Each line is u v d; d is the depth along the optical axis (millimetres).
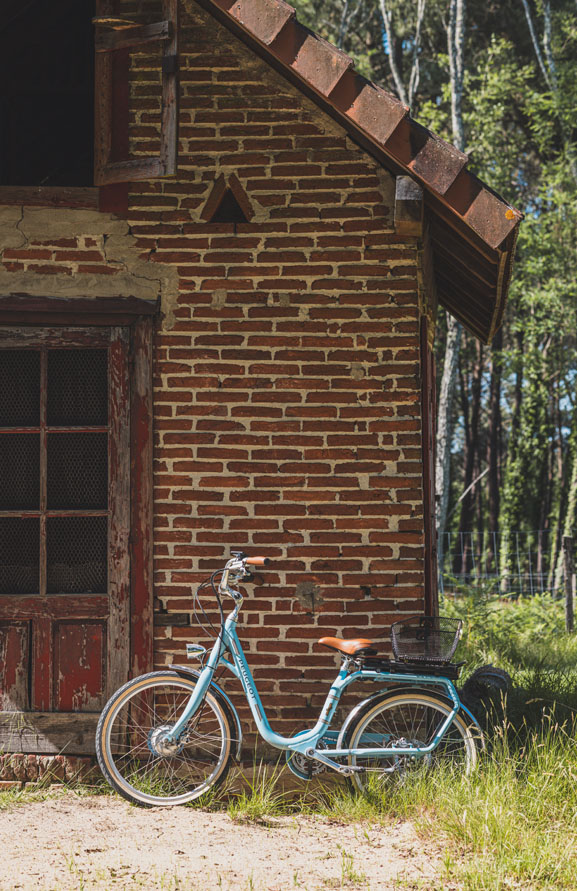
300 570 5516
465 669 8789
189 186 5676
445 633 5172
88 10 7199
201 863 4234
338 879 4027
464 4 20719
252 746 5441
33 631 5633
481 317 8094
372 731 5406
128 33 5621
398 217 5379
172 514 5578
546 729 6113
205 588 5551
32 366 5785
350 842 4555
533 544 26656
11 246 5691
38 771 5520
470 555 30062
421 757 5133
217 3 5039
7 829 4707
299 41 5016
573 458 26000
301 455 5562
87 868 4145
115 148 5715
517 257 23562
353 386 5562
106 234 5684
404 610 5473
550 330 23500
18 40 7203
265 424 5574
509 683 6797
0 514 5719
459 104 20688
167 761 5395
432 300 7074
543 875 3980
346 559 5512
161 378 5629
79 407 5758
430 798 4863
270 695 5469
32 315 5688
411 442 5516
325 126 5641
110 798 5293
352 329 5578
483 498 34156
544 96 24469
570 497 23875
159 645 5551
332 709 5152
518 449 25641
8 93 7207
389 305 5566
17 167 7211
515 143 26188
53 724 5555
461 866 4098
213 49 5699
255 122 5672
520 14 27438
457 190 4957
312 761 5164
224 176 5672
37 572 5699
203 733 5418
